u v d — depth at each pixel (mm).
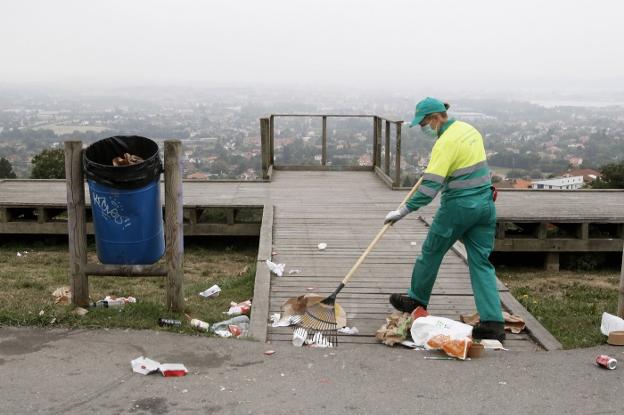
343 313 4895
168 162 4703
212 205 8781
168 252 4809
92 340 4223
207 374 3773
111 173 4512
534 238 8250
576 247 8234
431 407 3395
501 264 8617
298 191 10375
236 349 4195
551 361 4105
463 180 4473
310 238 7508
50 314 4551
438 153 4453
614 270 8367
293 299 5094
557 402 3471
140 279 6828
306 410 3334
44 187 10172
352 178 11820
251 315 4957
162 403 3373
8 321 4457
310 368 3916
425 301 4938
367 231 7855
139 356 4004
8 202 8711
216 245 9000
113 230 4691
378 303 5387
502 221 8188
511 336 4762
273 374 3805
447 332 4312
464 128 4574
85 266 4801
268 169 11352
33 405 3309
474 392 3592
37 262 7730
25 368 3766
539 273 8125
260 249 6844
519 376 3834
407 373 3865
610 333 4473
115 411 3271
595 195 10266
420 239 7523
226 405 3369
